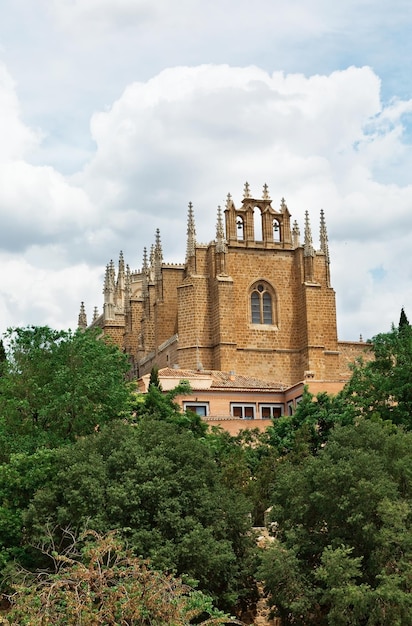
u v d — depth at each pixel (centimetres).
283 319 10088
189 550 3869
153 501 4059
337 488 3988
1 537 4388
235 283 10006
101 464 4231
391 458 4272
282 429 6462
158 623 2608
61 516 4028
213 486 4362
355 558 3756
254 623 4184
